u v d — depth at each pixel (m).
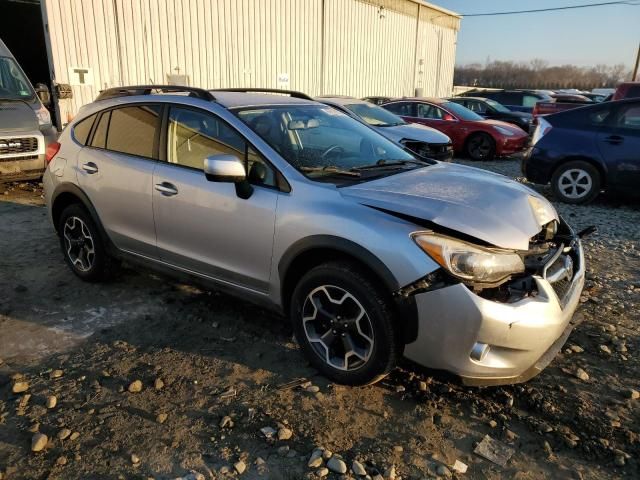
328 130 3.79
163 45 12.61
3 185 8.31
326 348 3.00
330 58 18.22
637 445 2.59
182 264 3.70
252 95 3.90
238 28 14.43
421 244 2.58
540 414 2.82
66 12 10.69
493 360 2.59
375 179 3.20
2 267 4.82
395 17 21.34
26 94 8.21
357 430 2.67
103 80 11.53
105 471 2.38
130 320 3.81
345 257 2.86
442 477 2.39
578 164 7.62
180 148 3.62
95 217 4.14
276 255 3.09
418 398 2.93
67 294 4.25
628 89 10.45
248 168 3.24
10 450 2.50
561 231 3.49
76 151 4.30
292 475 2.38
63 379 3.08
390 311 2.69
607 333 3.71
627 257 5.37
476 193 3.07
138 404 2.85
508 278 2.69
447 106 13.24
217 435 2.62
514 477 2.40
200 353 3.37
